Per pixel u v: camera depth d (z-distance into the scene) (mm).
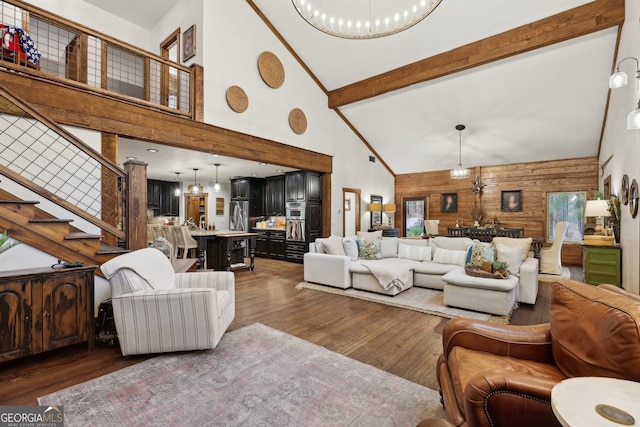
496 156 7887
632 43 3586
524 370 1441
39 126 3303
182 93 5004
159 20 5992
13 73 3057
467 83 5762
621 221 4301
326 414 1754
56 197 2652
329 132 7297
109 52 5938
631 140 3604
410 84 5934
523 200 7957
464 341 1700
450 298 3756
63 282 2391
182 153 5395
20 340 2191
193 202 10133
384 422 1689
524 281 4031
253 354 2490
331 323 3244
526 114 6137
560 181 7469
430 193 9500
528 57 4930
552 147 7043
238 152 5227
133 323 2385
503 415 1104
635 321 1108
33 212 2537
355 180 8195
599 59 4656
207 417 1722
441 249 4973
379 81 6324
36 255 2555
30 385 2027
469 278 3658
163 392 1952
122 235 3068
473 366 1480
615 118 4723
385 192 9633
